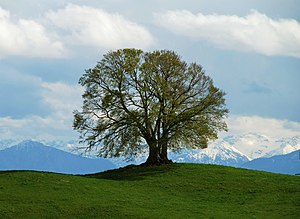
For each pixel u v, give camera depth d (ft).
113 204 222.69
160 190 260.62
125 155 319.06
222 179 277.03
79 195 234.38
